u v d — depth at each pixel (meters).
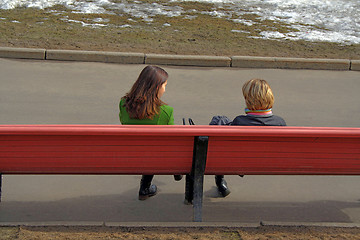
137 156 3.49
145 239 3.28
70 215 3.92
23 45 8.15
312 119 6.36
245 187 4.56
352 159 3.64
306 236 3.45
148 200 4.23
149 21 10.02
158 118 3.70
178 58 8.04
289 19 10.87
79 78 7.29
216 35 9.44
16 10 10.11
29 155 3.41
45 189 4.33
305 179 4.79
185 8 11.05
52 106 6.25
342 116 6.53
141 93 3.61
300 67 8.30
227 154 3.54
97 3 10.92
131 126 3.23
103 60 7.98
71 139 3.32
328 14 11.37
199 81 7.48
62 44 8.34
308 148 3.54
